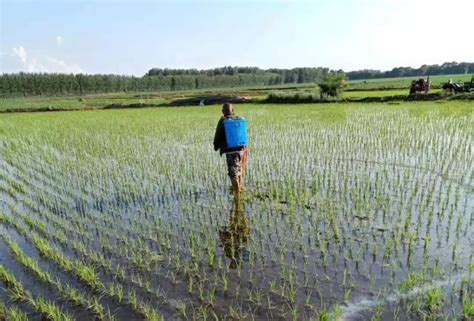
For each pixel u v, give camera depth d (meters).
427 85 28.59
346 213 7.16
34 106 45.91
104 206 8.37
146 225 7.18
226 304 4.57
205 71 142.75
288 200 8.09
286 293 4.73
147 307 4.57
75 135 19.02
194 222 7.22
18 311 4.67
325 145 13.41
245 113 24.89
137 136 17.75
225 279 5.04
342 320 4.18
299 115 22.34
